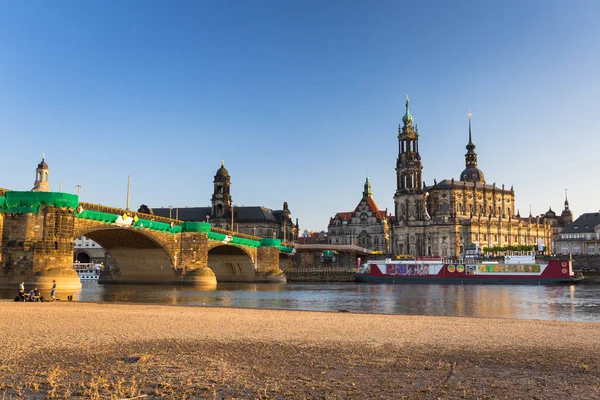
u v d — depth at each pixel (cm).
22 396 1677
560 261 12975
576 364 2234
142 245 10006
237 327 3328
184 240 10612
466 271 13700
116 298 6938
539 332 3231
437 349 2575
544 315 5484
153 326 3300
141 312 4291
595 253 19725
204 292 8831
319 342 2755
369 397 1722
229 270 14425
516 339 2916
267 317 4019
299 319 3888
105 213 7781
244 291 9538
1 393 1703
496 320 4022
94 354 2338
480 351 2528
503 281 13312
